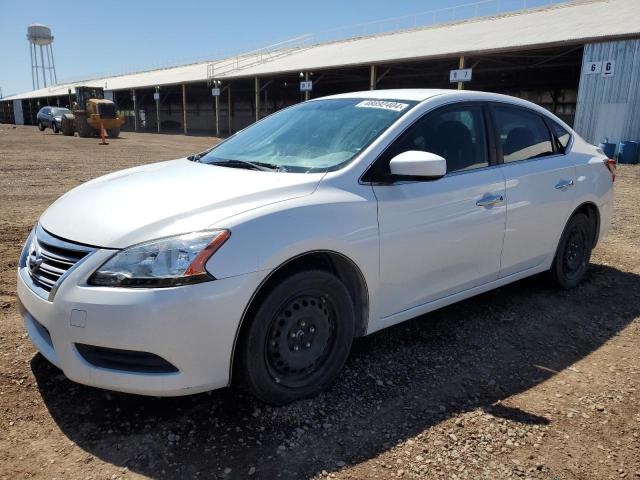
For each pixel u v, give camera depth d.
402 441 2.65
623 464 2.55
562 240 4.61
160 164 3.96
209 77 40.69
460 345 3.73
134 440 2.58
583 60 19.50
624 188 11.77
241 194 2.83
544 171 4.25
